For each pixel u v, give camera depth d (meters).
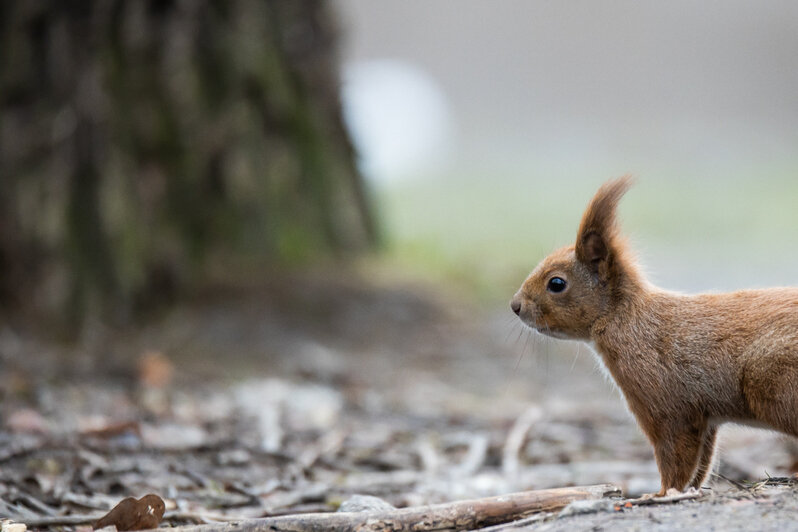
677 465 6.55
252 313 13.70
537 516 5.47
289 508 7.24
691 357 6.50
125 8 13.48
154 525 5.76
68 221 13.09
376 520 5.55
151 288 13.49
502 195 35.44
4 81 13.35
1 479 7.30
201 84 13.89
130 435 8.79
